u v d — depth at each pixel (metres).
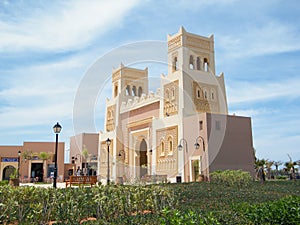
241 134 20.45
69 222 5.65
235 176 14.18
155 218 5.61
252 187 13.84
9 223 5.45
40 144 34.91
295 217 4.81
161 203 7.09
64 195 6.01
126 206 6.49
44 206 5.75
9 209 5.40
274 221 4.89
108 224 5.32
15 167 33.75
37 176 34.22
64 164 35.03
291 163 29.00
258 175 23.42
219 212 5.48
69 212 5.79
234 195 10.39
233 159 19.59
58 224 5.48
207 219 4.35
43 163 34.50
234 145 19.89
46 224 5.58
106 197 6.19
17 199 5.64
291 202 5.42
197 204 8.27
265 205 5.48
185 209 7.12
